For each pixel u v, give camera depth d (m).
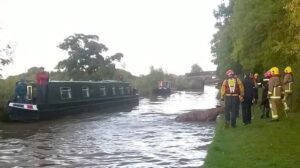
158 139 18.80
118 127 24.08
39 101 29.17
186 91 90.62
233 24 26.25
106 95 40.00
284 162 11.39
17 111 28.17
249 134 16.23
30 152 16.11
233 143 14.74
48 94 29.97
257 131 16.83
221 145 14.55
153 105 45.25
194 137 19.22
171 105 45.28
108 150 16.14
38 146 17.62
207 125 23.97
